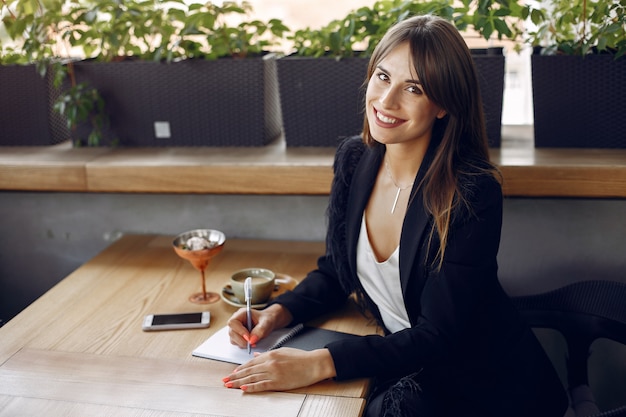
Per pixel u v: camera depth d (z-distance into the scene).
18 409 1.42
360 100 2.31
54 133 2.56
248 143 2.44
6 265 2.64
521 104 2.70
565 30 2.35
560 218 2.28
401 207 1.79
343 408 1.44
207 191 2.28
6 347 1.67
